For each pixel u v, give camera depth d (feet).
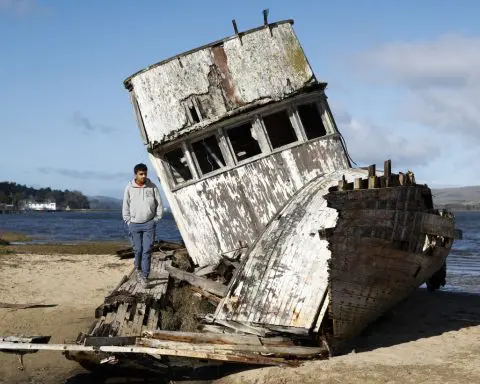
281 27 35.81
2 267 54.39
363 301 26.13
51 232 153.48
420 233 28.37
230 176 33.68
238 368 26.11
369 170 26.30
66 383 26.40
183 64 34.99
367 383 22.17
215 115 34.32
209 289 29.91
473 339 29.14
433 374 23.06
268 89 34.40
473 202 548.72
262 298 26.14
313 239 26.81
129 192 32.37
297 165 33.86
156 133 34.19
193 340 24.56
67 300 40.11
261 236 28.81
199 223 33.55
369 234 25.54
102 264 59.93
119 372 26.45
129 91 36.52
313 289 25.46
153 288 32.19
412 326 32.55
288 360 24.67
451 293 44.39
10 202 649.61
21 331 32.96
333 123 35.17
